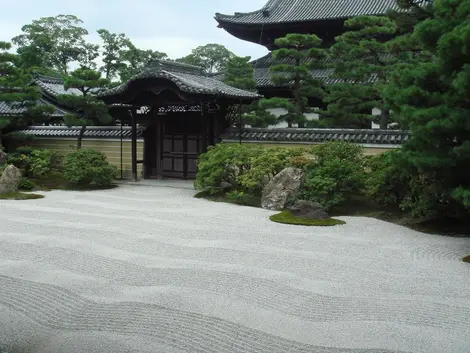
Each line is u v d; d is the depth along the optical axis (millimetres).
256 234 13703
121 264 10758
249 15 36656
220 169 19516
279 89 32656
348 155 17734
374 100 26891
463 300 8781
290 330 7516
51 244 12398
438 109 12180
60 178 24969
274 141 22766
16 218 15680
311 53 25344
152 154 26312
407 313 8180
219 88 23188
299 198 17281
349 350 6871
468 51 11289
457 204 14523
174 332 7391
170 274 10078
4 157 23953
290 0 37875
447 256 11734
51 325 7715
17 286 9367
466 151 11883
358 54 24109
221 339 7184
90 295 8898
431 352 6816
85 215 16312
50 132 28328
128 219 15711
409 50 22297
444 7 12648
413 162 12922
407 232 14211
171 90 21984
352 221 15531
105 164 23438
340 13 33875
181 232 13891
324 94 27078
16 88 26266
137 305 8406
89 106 24969
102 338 7203
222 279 9781
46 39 55250
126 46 50000
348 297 8922
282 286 9438
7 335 7363
